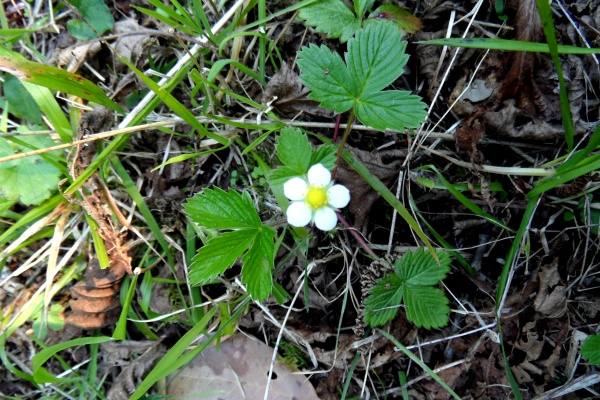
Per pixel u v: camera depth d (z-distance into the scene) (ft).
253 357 0.45
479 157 0.43
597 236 0.42
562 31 0.42
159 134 0.48
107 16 0.48
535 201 0.41
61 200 0.47
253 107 0.46
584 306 0.43
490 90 0.42
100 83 0.49
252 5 0.43
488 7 0.43
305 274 0.42
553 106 0.42
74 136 0.46
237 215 0.37
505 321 0.44
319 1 0.42
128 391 0.46
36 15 0.51
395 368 0.46
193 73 0.40
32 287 0.50
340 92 0.36
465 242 0.45
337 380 0.46
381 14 0.42
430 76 0.44
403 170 0.44
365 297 0.43
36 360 0.42
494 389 0.44
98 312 0.48
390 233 0.44
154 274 0.49
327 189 0.36
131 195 0.46
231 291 0.46
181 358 0.41
